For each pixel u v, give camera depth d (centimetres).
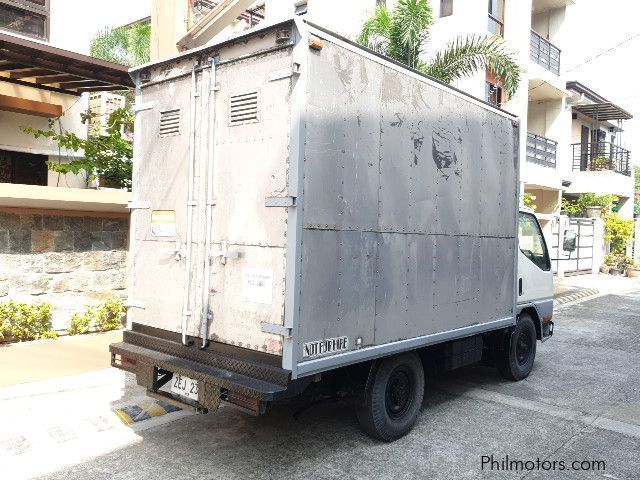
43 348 679
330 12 1667
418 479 397
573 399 595
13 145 909
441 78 1052
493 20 1636
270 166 371
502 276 591
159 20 1104
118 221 808
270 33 374
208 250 406
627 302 1379
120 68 840
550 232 1788
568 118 2067
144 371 429
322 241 374
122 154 880
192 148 423
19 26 888
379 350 424
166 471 399
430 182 478
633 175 2473
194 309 418
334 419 514
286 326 355
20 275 701
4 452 415
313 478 395
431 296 482
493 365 659
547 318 723
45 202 662
